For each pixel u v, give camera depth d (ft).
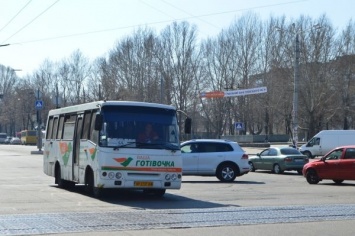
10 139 396.98
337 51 223.71
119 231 36.91
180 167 57.21
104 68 268.82
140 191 67.15
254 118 271.08
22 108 384.47
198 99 247.91
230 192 67.46
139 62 249.34
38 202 54.13
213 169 86.07
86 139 59.93
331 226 40.16
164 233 36.37
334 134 156.87
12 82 429.38
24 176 91.86
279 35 230.89
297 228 39.19
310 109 216.33
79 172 62.03
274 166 109.40
